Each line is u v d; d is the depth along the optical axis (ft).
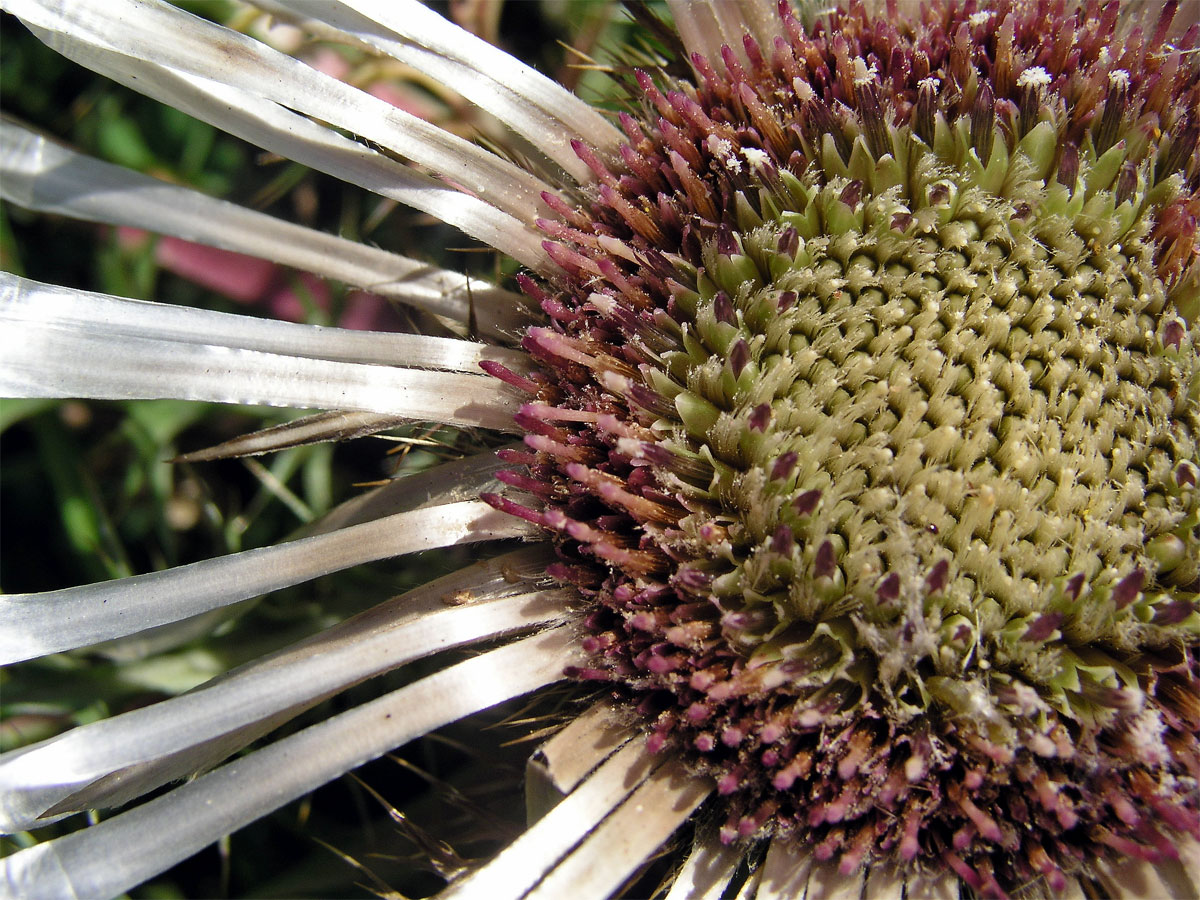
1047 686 0.18
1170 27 0.23
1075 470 0.19
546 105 0.23
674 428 0.20
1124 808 0.18
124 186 0.21
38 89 0.30
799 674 0.18
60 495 0.26
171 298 0.30
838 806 0.18
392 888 0.23
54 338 0.20
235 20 0.26
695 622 0.19
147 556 0.29
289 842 0.26
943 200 0.20
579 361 0.21
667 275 0.21
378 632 0.21
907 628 0.18
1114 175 0.21
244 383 0.21
